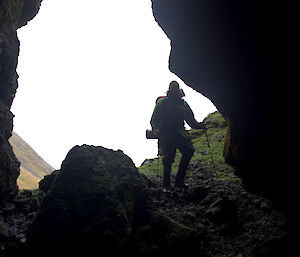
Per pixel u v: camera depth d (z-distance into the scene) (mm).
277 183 4367
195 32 4785
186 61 5711
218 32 4160
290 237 3787
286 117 3555
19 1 5797
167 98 5562
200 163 7730
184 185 5809
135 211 4391
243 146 4848
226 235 4215
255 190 5016
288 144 3764
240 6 3432
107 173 4285
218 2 3766
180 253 3691
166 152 5398
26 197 5117
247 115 4387
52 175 5367
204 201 5133
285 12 2846
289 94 3344
